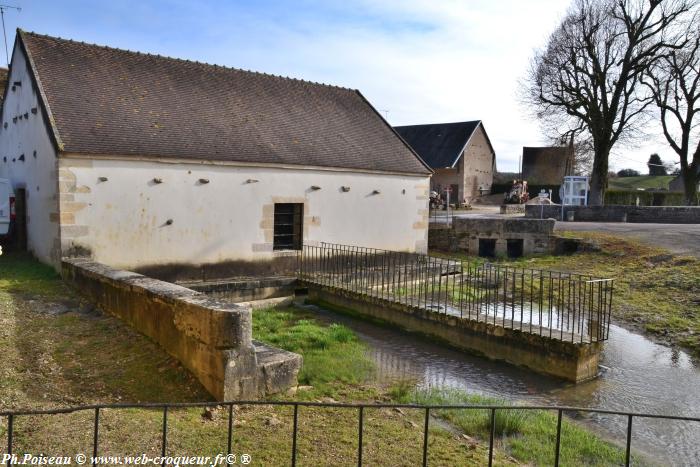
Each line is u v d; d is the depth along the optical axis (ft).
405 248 56.49
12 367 19.45
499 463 16.03
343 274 46.93
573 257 57.67
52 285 32.94
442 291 45.57
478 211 115.44
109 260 37.35
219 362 18.70
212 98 48.70
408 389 23.76
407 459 15.31
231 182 42.96
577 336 27.55
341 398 21.79
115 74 44.45
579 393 24.71
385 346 31.68
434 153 143.33
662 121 97.14
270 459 14.30
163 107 44.06
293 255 47.26
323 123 54.90
